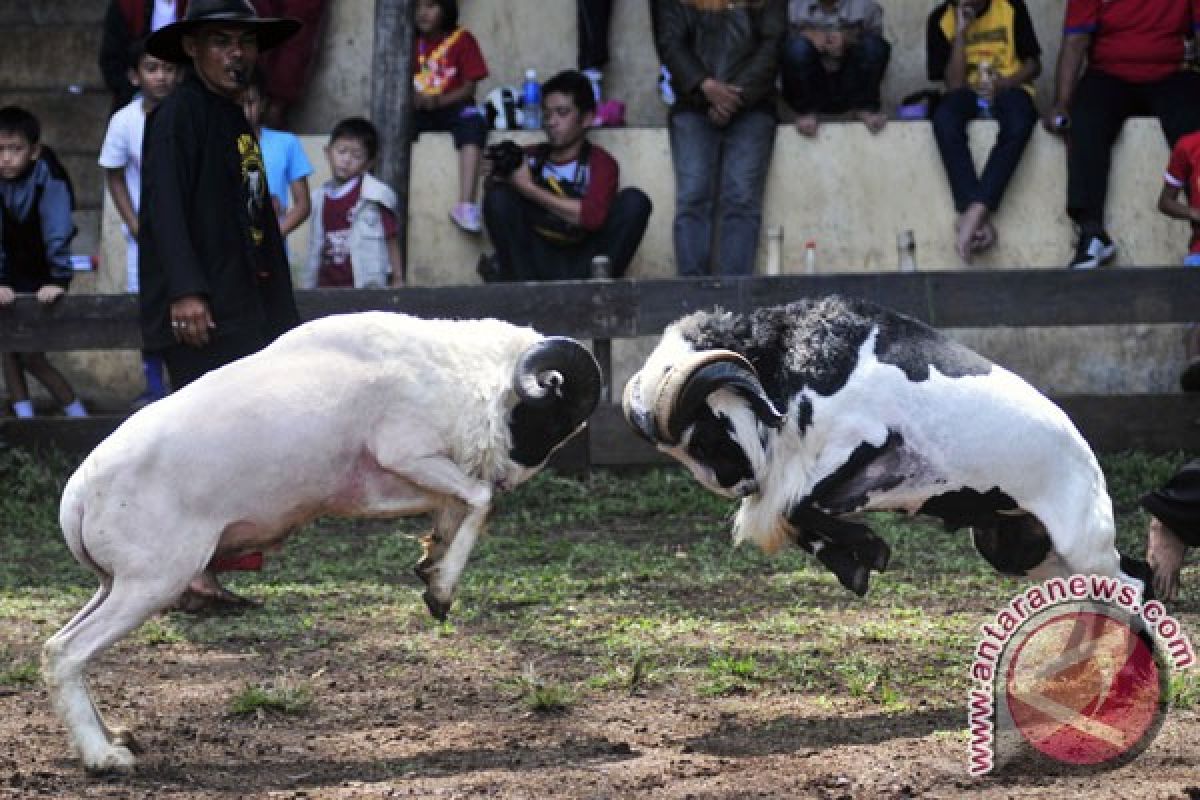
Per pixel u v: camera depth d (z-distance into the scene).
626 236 17.89
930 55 19.28
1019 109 18.39
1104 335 18.58
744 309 16.27
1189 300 16.34
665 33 18.27
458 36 19.23
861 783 7.61
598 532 14.71
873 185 18.86
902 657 10.07
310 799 7.54
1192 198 17.34
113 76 18.75
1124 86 18.38
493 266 18.19
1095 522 8.98
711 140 18.27
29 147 17.03
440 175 18.95
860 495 8.80
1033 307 16.33
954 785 7.60
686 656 10.19
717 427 8.81
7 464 16.05
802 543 8.98
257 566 10.81
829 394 8.71
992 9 18.84
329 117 20.75
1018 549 9.19
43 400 18.77
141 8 18.50
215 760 8.27
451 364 8.59
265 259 11.30
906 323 8.90
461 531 8.60
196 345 10.87
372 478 8.54
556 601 11.80
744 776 7.77
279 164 17.41
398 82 18.17
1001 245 18.78
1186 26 18.30
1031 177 18.75
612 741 8.48
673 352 8.93
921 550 13.36
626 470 16.64
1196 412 16.48
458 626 11.11
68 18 21.52
